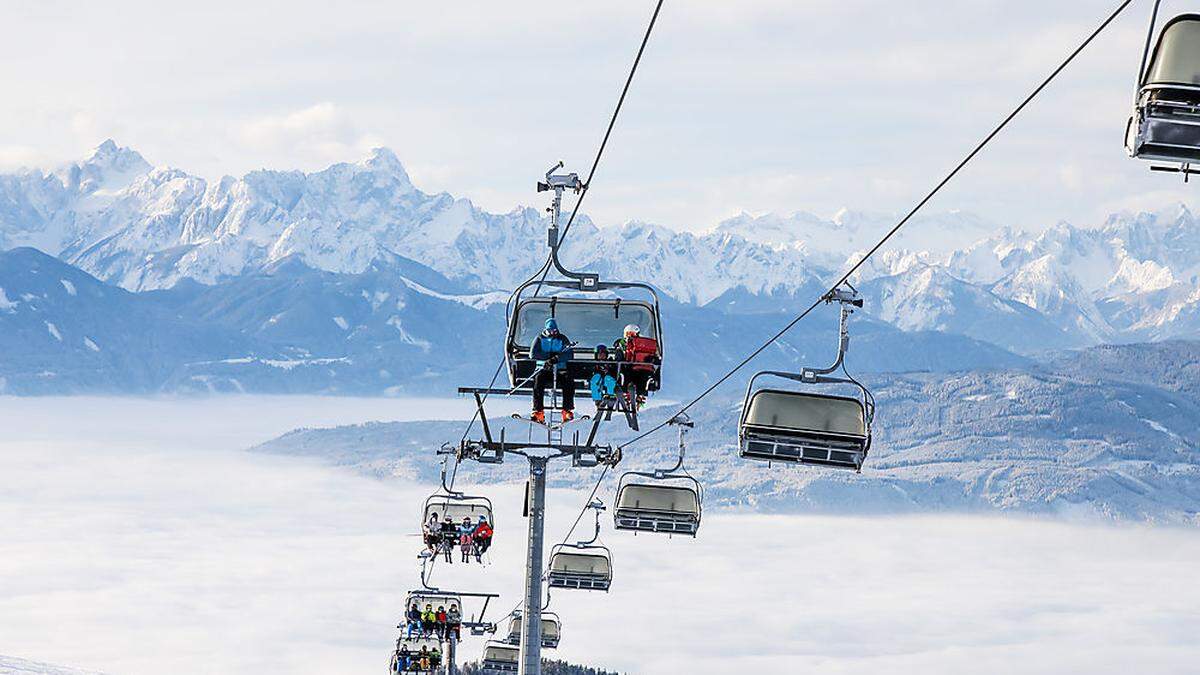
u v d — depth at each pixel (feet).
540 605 147.84
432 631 265.34
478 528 196.75
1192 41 46.14
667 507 169.27
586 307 110.52
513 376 112.37
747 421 102.27
